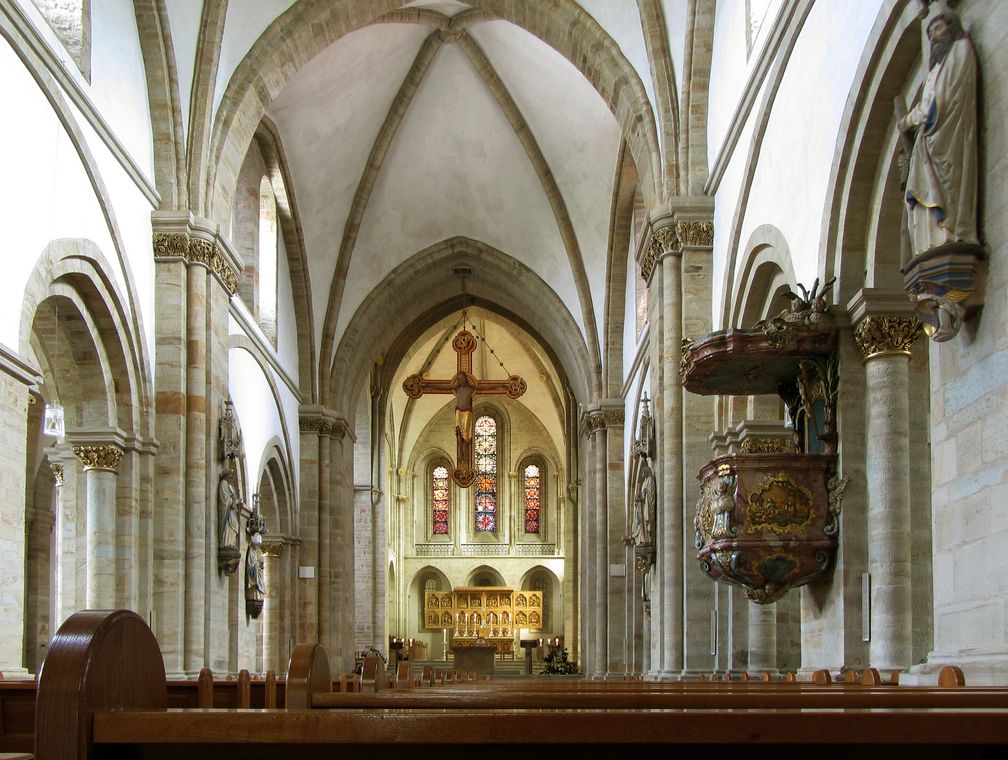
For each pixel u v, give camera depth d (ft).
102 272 50.57
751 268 48.73
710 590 55.57
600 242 95.81
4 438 39.83
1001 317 22.82
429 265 103.14
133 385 54.65
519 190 97.66
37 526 76.23
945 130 24.17
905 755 8.64
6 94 40.98
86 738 8.14
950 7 25.09
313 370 97.40
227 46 62.18
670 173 59.72
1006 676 21.68
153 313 57.82
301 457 96.68
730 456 36.91
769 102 45.44
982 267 23.66
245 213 81.41
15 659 40.45
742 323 50.06
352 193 94.48
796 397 41.29
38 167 43.78
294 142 84.58
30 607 75.72
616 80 64.28
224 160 61.93
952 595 25.07
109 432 53.06
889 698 13.73
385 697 15.24
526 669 141.28
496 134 93.71
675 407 57.41
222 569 60.23
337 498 98.78
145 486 55.42
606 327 97.45
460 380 118.01
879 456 34.24
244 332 75.41
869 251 34.99
